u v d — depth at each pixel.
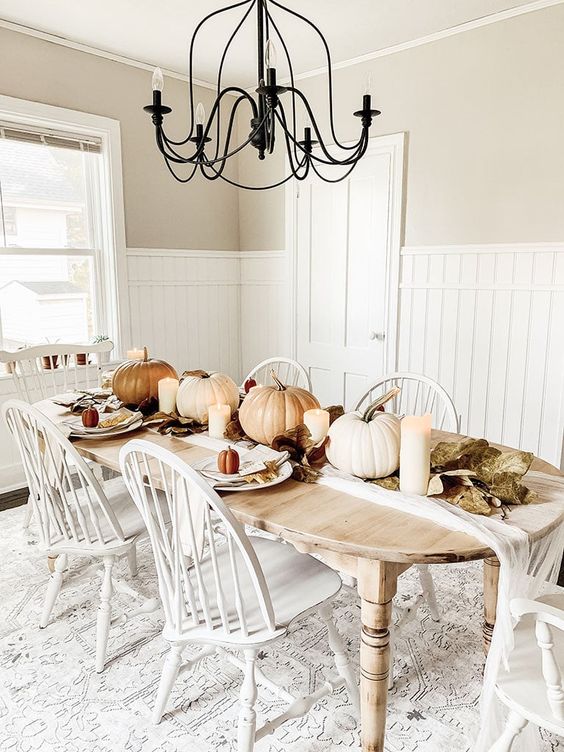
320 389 4.25
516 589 1.28
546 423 3.15
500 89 3.10
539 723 1.17
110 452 1.86
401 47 3.43
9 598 2.29
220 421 1.96
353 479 1.57
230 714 1.71
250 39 3.33
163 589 1.46
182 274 4.19
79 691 1.80
